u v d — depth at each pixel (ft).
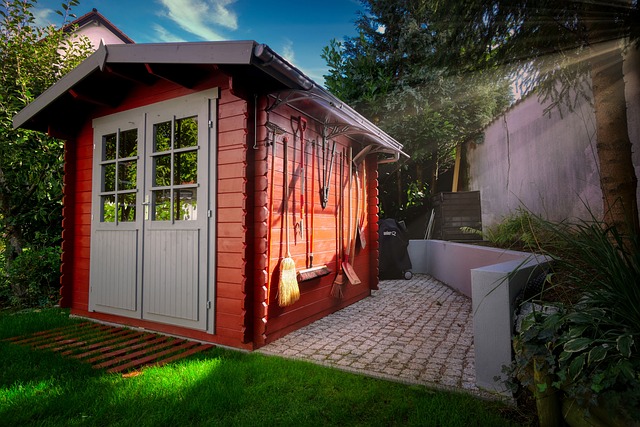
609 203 8.75
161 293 11.69
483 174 26.12
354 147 17.29
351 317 14.01
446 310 15.16
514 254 12.51
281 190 11.53
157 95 12.12
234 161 10.51
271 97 10.89
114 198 13.47
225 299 10.55
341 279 14.74
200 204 11.04
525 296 8.25
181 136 12.40
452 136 26.53
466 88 24.79
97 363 9.15
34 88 18.42
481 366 7.44
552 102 14.97
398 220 29.50
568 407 5.65
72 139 14.47
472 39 11.80
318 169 13.91
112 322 13.02
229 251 10.50
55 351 9.91
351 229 16.26
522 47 11.34
